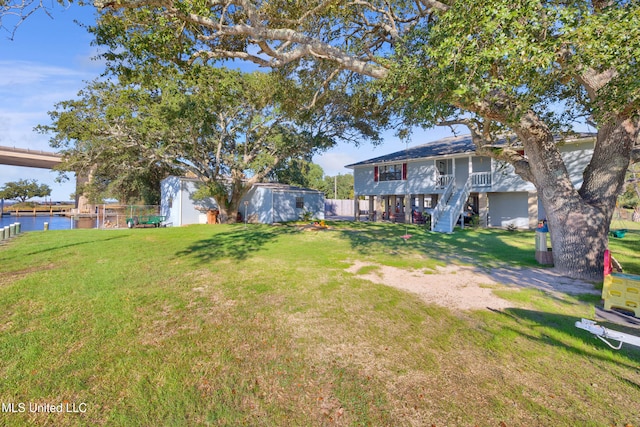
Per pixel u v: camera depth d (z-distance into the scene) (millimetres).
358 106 11375
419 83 5430
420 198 26234
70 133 16891
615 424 2357
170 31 6008
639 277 4730
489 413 2486
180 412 2465
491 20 4207
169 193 24484
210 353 3418
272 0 7645
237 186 22469
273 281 6402
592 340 3736
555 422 2381
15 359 3197
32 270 7242
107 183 27562
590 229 6754
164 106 15094
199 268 7590
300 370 3104
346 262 8398
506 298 5363
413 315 4578
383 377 2992
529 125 6879
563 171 7145
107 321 4246
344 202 42406
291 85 10664
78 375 2936
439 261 8562
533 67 4234
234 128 20766
